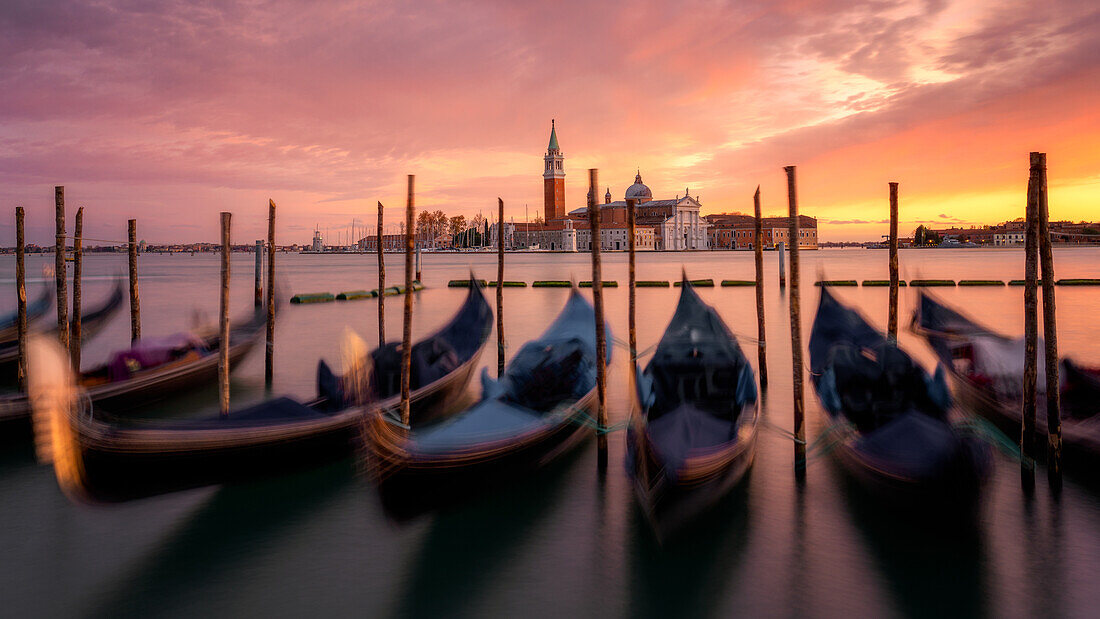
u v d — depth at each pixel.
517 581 7.04
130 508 8.74
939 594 6.68
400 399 10.38
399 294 41.62
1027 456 8.88
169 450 8.10
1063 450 9.60
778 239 199.50
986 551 7.46
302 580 7.07
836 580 6.95
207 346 15.21
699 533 7.89
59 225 14.16
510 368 11.70
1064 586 6.80
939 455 7.85
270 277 16.34
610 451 10.80
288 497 9.05
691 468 7.54
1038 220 8.68
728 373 10.41
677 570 7.18
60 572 7.25
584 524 8.26
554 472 9.92
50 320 19.92
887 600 6.61
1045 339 8.74
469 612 6.52
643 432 8.23
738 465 8.73
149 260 139.75
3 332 18.03
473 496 8.48
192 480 8.35
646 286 43.88
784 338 22.55
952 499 7.71
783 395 14.38
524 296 38.84
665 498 7.46
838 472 9.68
